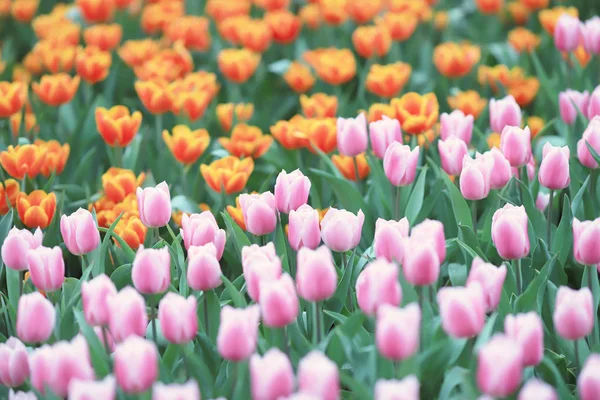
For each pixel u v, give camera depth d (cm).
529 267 399
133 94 755
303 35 859
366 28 695
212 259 317
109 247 404
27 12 845
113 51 763
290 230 345
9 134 589
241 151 521
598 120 428
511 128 407
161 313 286
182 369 316
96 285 292
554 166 387
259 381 252
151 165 559
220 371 326
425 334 312
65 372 271
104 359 305
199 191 535
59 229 456
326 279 292
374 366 290
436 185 441
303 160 560
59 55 660
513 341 250
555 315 291
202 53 809
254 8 902
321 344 302
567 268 425
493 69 665
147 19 798
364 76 687
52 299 367
